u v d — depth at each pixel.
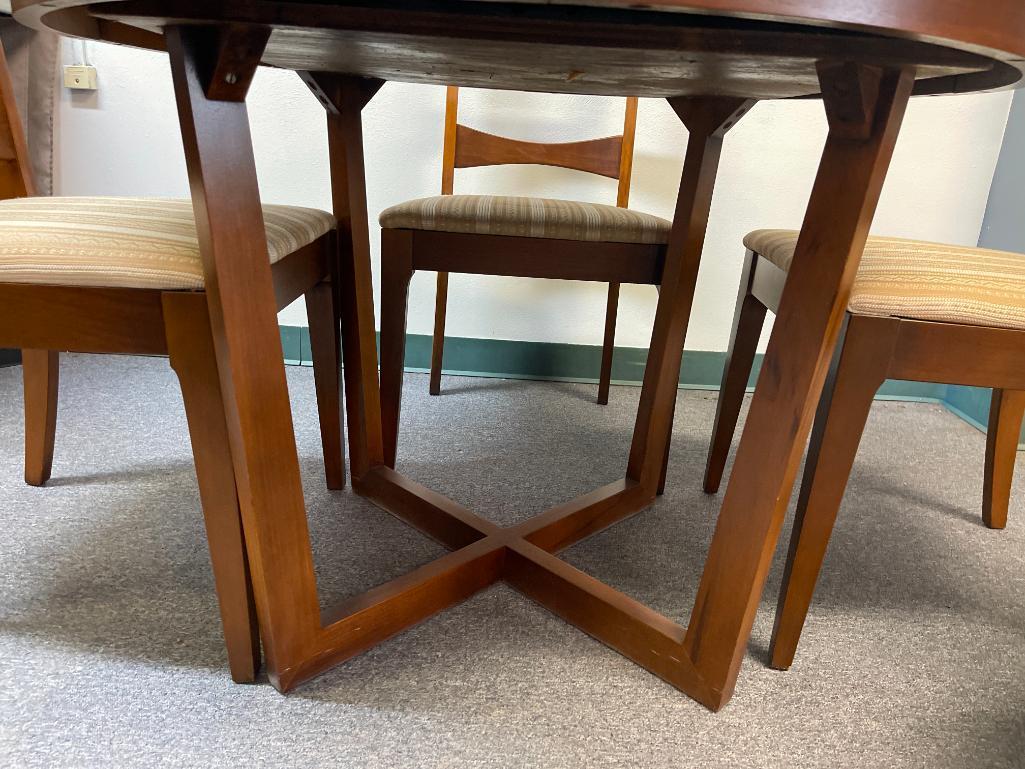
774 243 1.10
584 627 0.97
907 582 1.17
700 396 2.07
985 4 0.54
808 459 0.86
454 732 0.78
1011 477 1.34
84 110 1.89
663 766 0.76
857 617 1.06
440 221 1.23
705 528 1.28
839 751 0.79
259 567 0.76
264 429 0.73
